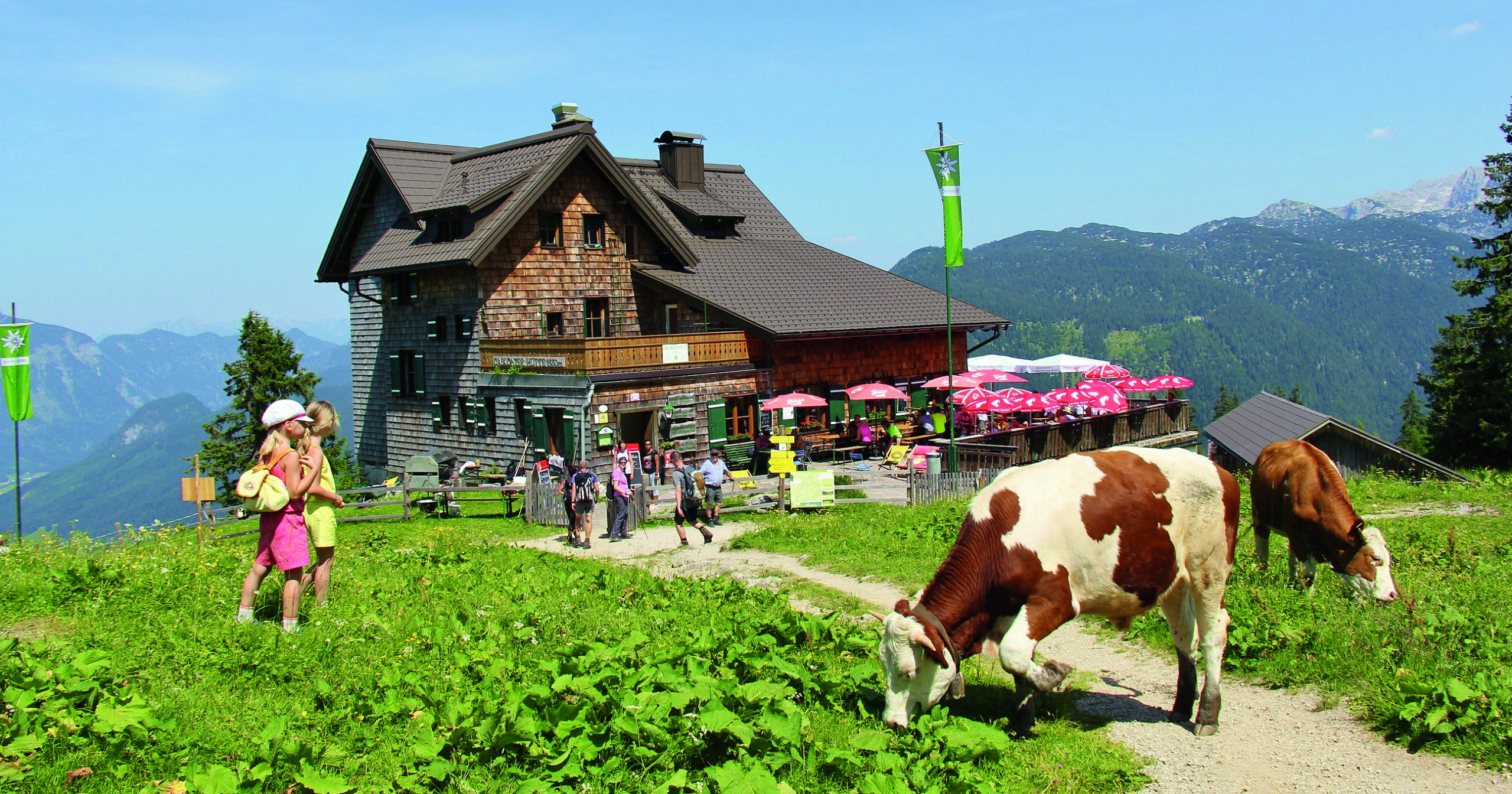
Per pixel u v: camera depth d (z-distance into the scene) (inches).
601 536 850.8
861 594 497.7
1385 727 278.7
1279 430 1050.1
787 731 247.6
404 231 1363.2
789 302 1344.7
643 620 392.8
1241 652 343.3
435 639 338.3
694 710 266.7
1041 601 272.2
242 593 370.6
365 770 236.1
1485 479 1018.1
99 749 231.1
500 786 229.5
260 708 272.7
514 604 416.5
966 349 1529.3
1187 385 1448.1
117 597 393.7
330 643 330.6
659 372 1131.9
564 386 1094.4
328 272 1480.1
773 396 1262.3
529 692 263.0
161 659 306.2
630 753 240.4
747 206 1649.9
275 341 1844.2
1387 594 392.2
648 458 1120.8
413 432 1359.5
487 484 1147.3
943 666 268.7
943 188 948.0
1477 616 355.3
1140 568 279.1
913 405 1419.8
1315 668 323.3
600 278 1317.7
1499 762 249.4
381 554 619.2
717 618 394.0
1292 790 248.4
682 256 1348.4
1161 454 289.4
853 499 946.7
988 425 1379.2
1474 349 1578.5
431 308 1301.7
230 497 1753.2
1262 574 454.0
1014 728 283.4
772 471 909.2
